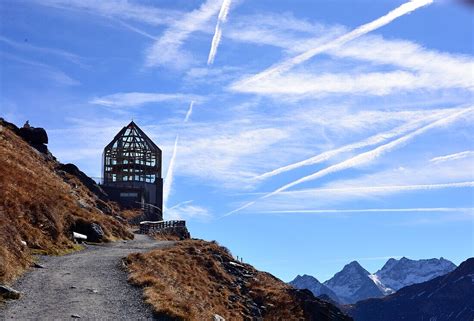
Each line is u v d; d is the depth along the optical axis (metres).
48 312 21.69
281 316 45.22
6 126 71.31
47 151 73.50
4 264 25.81
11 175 39.44
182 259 43.50
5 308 21.59
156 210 92.50
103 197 76.31
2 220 30.48
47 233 36.47
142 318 22.27
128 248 43.59
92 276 28.75
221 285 44.75
